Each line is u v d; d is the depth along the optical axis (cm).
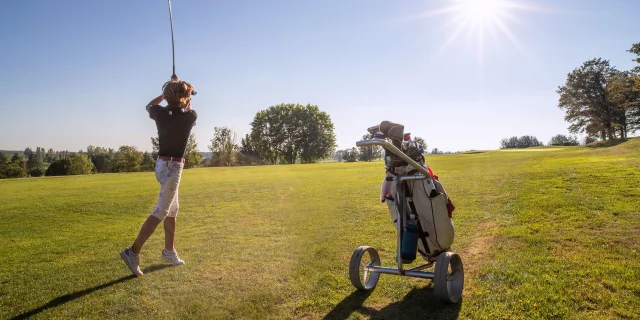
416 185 371
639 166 1121
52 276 462
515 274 395
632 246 454
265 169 3294
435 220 374
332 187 1316
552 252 455
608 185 832
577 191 798
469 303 343
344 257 497
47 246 625
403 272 362
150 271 467
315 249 538
